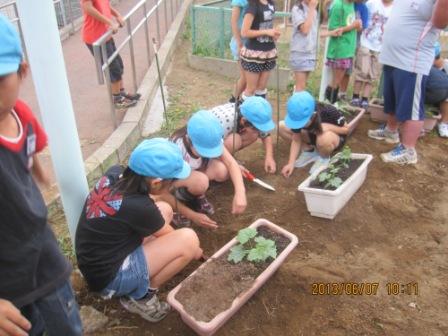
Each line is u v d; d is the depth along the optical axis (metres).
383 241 3.21
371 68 5.14
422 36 3.70
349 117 4.77
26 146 1.57
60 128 2.32
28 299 1.66
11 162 1.47
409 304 2.67
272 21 4.90
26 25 2.09
